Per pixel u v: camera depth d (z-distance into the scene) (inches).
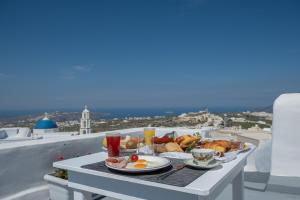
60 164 68.3
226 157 69.0
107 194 62.2
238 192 77.9
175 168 62.6
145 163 64.1
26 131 285.6
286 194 106.5
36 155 96.1
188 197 52.2
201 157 61.7
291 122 113.6
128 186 58.9
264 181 119.8
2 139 228.1
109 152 74.1
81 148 109.3
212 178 55.7
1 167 87.4
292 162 114.7
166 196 54.2
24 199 92.0
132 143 84.6
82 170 63.4
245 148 81.6
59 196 93.2
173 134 95.7
